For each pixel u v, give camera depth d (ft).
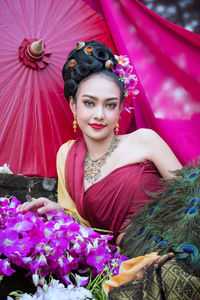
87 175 5.20
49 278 3.61
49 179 5.83
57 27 6.56
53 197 5.88
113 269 3.92
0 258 3.58
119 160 5.04
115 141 5.23
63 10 6.64
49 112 6.43
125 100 6.49
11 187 5.43
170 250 3.40
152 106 6.24
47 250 3.58
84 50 5.18
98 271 3.81
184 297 3.02
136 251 3.94
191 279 3.05
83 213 5.18
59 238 3.73
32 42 6.33
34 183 5.66
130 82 5.27
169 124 6.13
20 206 4.45
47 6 6.56
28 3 6.47
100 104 4.97
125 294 3.20
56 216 4.17
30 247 3.52
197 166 4.21
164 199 4.08
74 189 5.26
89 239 3.98
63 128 6.49
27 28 6.41
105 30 6.79
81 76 5.06
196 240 3.30
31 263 3.51
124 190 4.83
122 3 6.62
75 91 5.17
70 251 3.81
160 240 3.72
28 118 6.33
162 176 5.00
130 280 3.37
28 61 6.30
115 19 6.63
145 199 4.75
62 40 6.56
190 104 6.13
